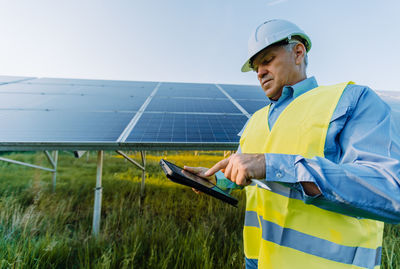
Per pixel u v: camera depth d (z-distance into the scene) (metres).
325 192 0.70
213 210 4.11
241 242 2.88
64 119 3.45
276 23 1.22
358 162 0.76
